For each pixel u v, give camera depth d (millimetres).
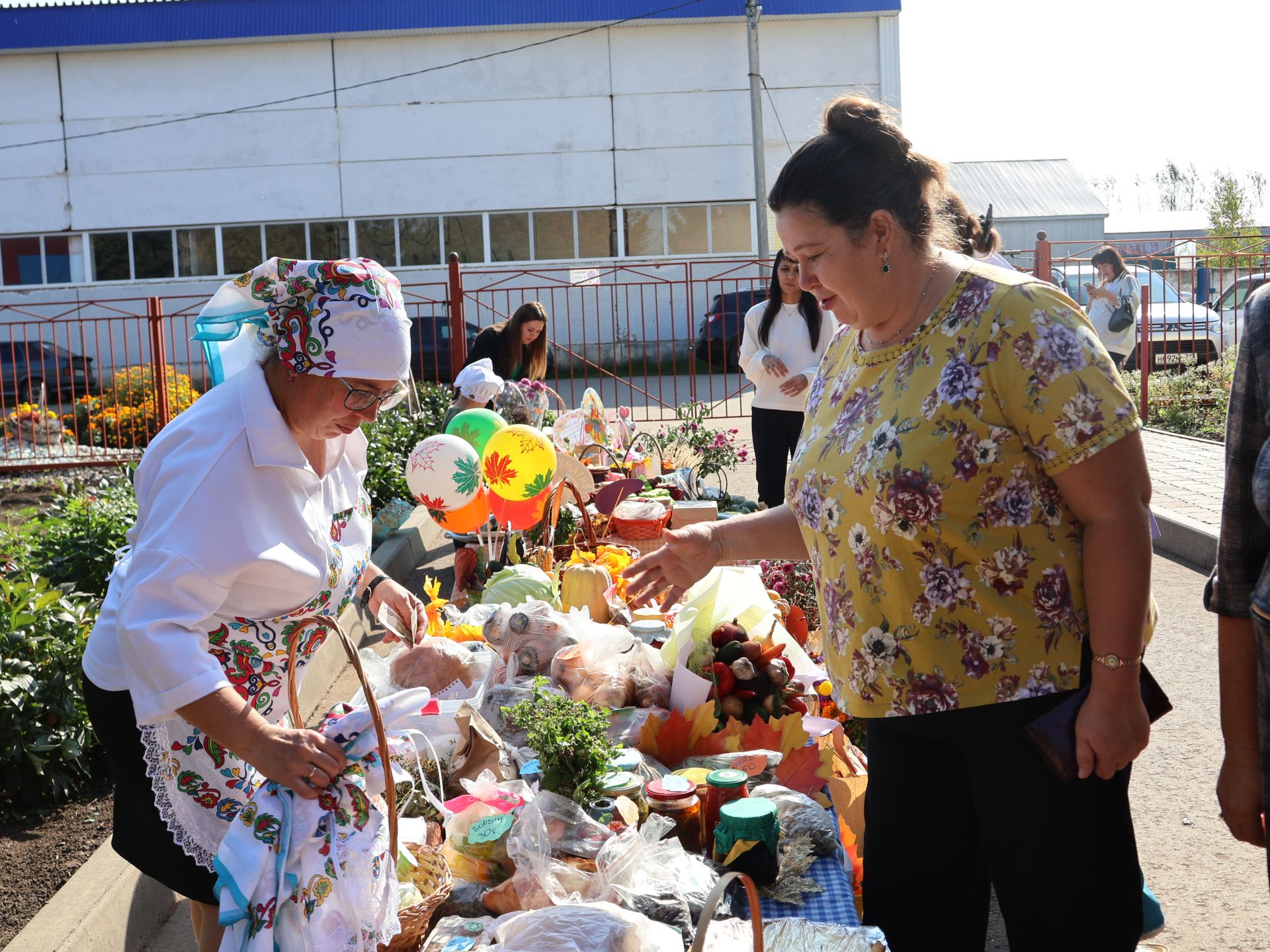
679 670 3506
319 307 2131
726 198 26188
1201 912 3266
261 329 2234
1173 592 6570
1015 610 2006
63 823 3818
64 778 3977
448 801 3062
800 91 26094
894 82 26062
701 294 26094
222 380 2512
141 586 2018
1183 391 13000
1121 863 2064
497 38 25875
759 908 1943
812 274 2090
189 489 2064
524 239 26406
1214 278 18359
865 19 25859
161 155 25875
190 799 2234
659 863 2609
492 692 3518
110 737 2281
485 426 6117
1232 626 1896
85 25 25344
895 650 2100
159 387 13633
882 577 2084
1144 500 1918
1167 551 7594
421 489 5152
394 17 25578
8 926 3141
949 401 1975
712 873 2592
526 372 8703
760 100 25234
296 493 2221
